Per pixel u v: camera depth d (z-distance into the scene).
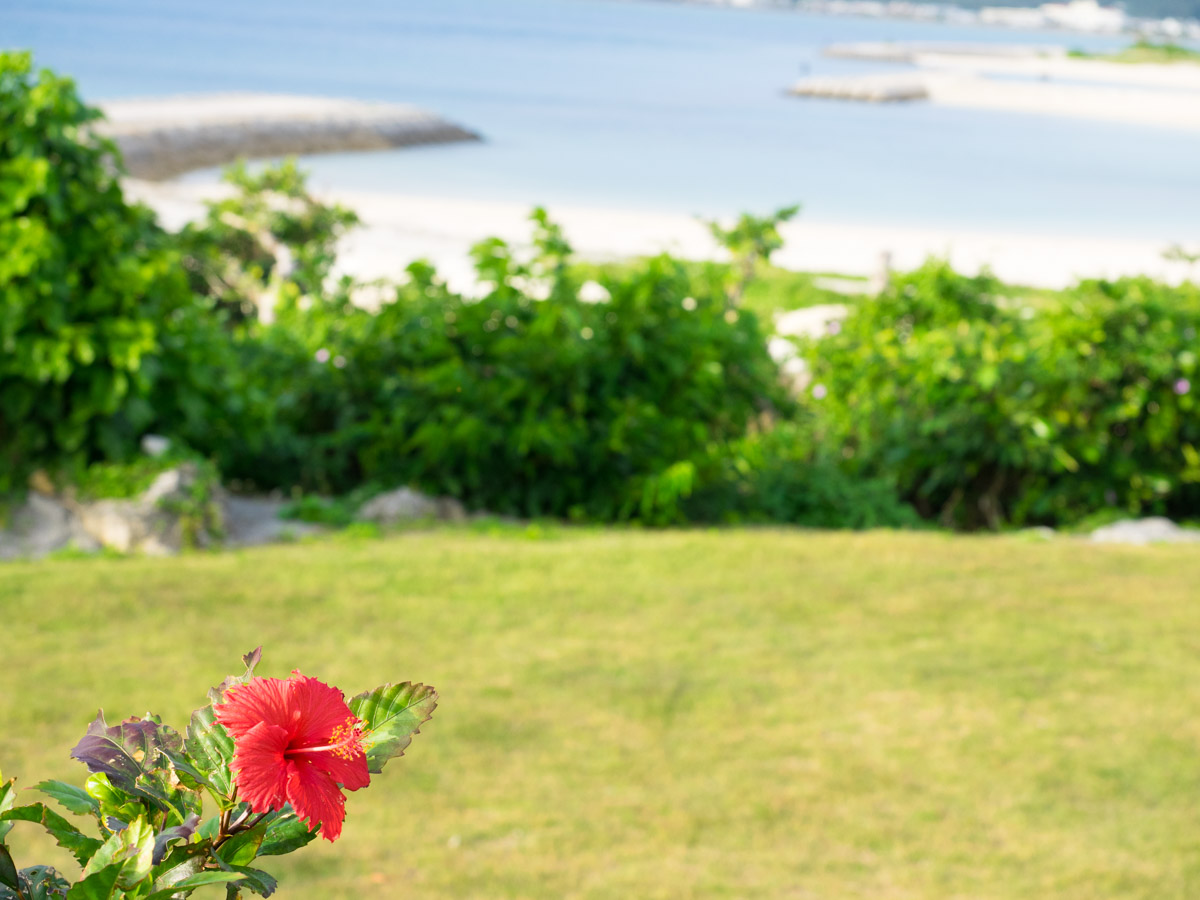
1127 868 3.90
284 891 3.64
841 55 164.00
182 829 0.87
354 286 9.59
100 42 99.25
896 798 4.36
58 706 4.67
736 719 4.97
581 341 8.48
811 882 3.79
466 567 6.77
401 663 5.34
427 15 173.12
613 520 8.69
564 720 4.90
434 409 8.55
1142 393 9.80
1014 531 9.68
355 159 47.69
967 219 38.06
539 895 3.64
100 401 7.20
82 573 6.33
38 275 6.96
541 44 138.88
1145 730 4.94
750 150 56.59
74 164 7.56
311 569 6.60
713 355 8.84
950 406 9.89
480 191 39.12
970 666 5.57
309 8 165.88
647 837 4.05
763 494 9.37
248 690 0.82
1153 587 6.87
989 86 101.94
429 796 4.29
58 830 0.91
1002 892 3.75
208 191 35.38
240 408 8.05
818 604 6.35
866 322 11.64
